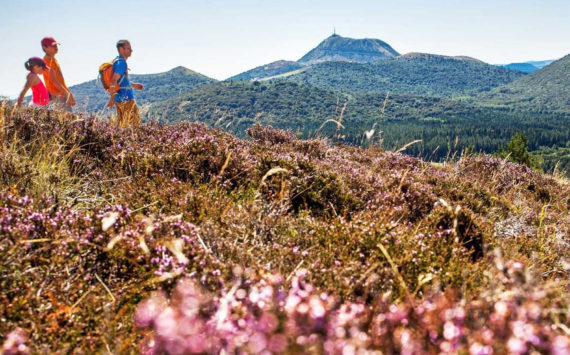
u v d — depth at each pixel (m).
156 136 6.70
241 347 1.76
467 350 1.76
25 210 3.05
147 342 2.21
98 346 2.19
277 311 2.00
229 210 4.12
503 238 4.84
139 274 2.70
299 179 5.16
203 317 2.18
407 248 3.43
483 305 2.18
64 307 2.33
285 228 4.05
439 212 4.68
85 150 5.55
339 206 5.04
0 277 2.43
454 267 3.16
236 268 2.58
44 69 7.50
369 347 1.85
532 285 2.33
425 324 2.07
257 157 6.27
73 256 2.81
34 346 2.10
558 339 1.75
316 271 2.88
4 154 4.17
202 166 5.43
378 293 2.71
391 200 5.48
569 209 8.13
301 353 1.71
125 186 4.46
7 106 5.56
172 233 3.13
